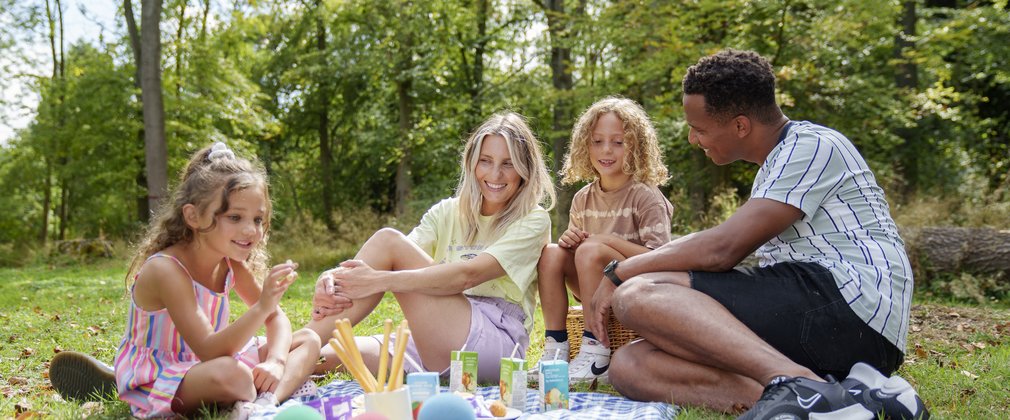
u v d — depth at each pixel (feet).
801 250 9.68
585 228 13.83
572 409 9.78
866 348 9.21
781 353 8.89
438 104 65.10
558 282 12.35
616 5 39.93
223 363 9.09
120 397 9.79
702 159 47.01
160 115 44.52
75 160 63.00
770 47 42.27
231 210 9.63
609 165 13.15
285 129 80.38
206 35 64.90
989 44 48.29
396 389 7.88
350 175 81.30
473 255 12.58
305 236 47.37
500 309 12.16
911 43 46.96
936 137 52.13
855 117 42.34
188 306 9.37
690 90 10.26
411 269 11.53
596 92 44.27
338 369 12.08
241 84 59.41
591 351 11.76
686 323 9.07
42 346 16.80
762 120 10.07
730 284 9.35
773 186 9.47
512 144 12.12
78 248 53.47
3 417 10.00
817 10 40.47
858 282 9.19
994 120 53.47
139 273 9.52
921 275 26.84
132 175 61.67
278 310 10.44
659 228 12.71
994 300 25.05
